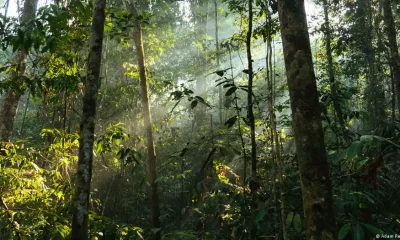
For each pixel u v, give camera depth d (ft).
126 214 28.04
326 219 8.81
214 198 18.08
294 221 12.09
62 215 14.75
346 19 33.76
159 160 30.76
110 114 31.45
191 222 24.77
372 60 33.14
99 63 12.87
